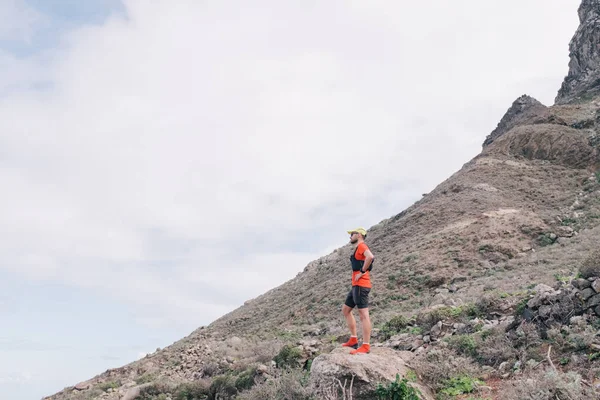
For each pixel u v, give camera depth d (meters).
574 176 50.62
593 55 88.94
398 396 6.47
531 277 21.14
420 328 11.91
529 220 37.72
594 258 8.37
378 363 7.24
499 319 10.02
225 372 16.70
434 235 38.75
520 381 6.35
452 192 52.53
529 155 59.34
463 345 8.78
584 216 37.53
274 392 8.36
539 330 8.19
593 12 92.88
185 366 22.09
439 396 7.05
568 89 90.31
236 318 46.09
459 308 11.76
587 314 7.82
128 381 22.00
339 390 6.75
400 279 31.19
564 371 6.68
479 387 7.04
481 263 30.72
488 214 40.00
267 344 19.80
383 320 20.52
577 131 60.38
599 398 5.61
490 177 53.84
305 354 11.61
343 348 7.89
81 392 21.91
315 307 33.78
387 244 45.78
